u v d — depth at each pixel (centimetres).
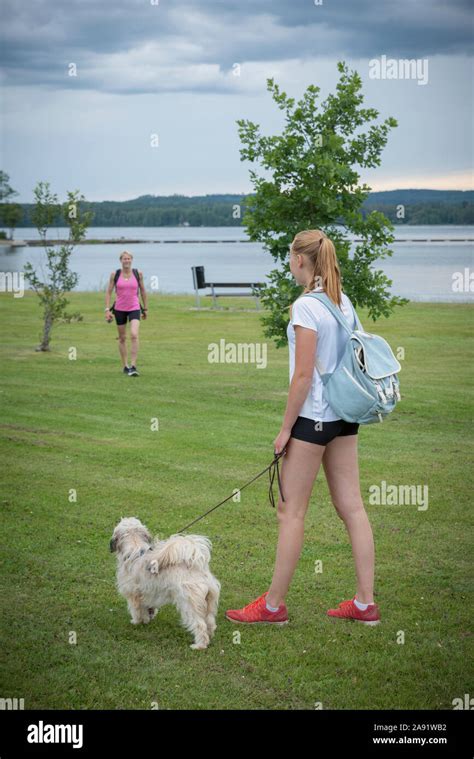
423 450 892
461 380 1311
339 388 461
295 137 947
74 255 8194
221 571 564
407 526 652
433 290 3166
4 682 414
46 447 881
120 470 801
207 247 9538
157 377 1320
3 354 1530
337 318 469
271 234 980
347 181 938
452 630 475
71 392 1186
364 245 974
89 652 449
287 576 482
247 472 802
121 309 1334
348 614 491
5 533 621
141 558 479
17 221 7238
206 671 431
